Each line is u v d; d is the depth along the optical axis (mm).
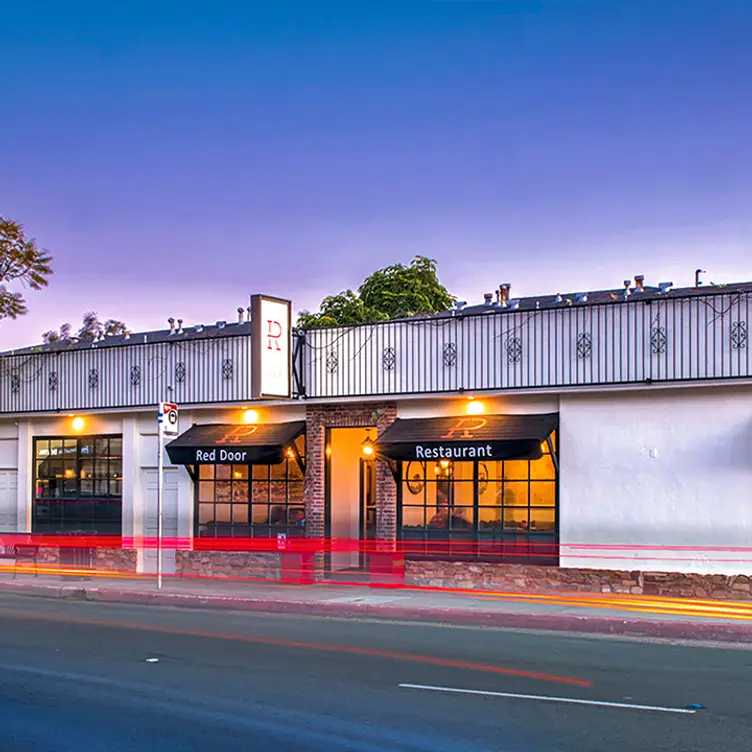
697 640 12438
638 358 15883
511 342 17094
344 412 19125
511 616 13914
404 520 18188
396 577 18109
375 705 8570
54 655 11273
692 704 8500
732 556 15164
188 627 13680
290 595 16656
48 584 18891
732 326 15164
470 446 16500
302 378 19375
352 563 19625
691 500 15508
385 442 17359
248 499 20281
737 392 15289
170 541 21141
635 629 13016
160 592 17344
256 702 8758
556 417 16828
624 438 16125
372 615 15023
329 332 19141
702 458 15477
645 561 15805
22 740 7602
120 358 21922
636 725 7766
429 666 10445
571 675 9891
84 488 22672
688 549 15484
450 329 17766
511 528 17156
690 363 15445
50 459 23328
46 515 23203
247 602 16156
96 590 17828
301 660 10859
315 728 7816
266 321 18688
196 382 20719
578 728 7684
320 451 19297
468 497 17625
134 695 9102
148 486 21688
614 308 16156
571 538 16422
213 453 19531
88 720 8195
